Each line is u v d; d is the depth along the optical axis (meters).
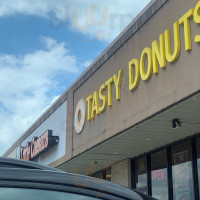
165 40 7.38
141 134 9.04
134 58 8.61
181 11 7.05
